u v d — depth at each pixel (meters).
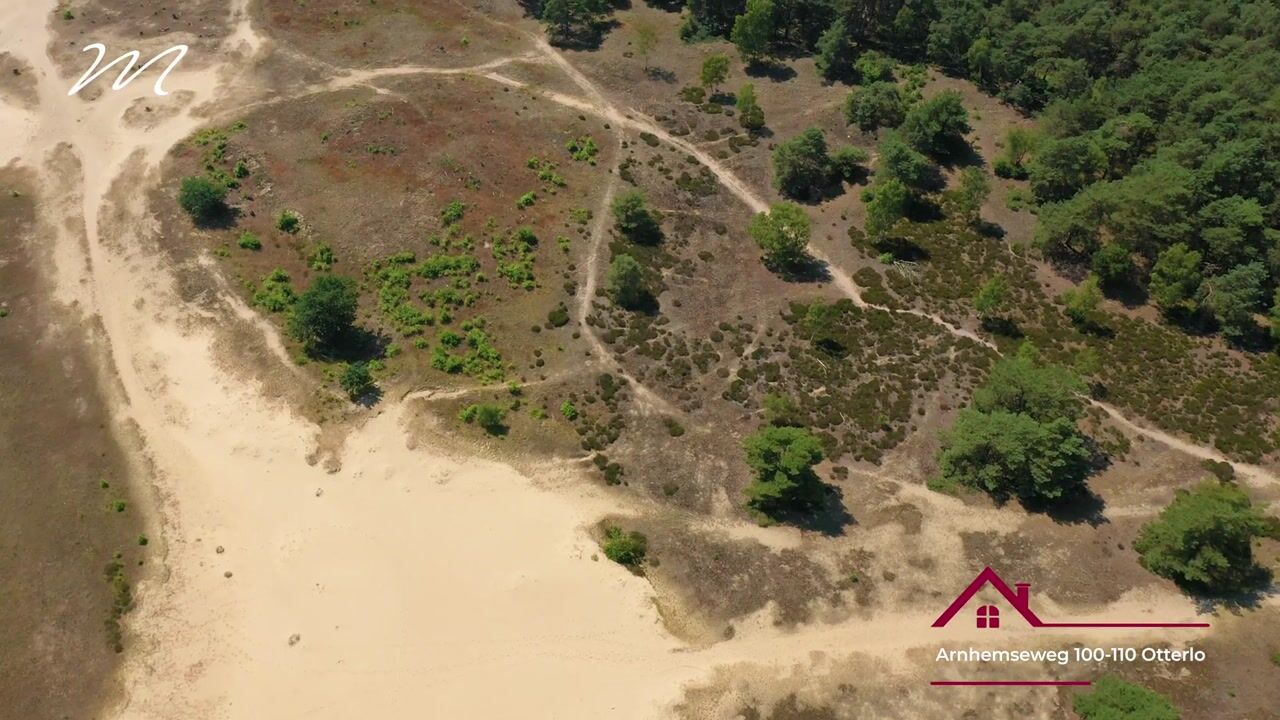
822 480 64.00
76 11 110.94
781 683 52.16
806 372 71.44
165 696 50.34
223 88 97.94
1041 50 101.00
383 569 56.81
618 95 101.81
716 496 62.44
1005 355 73.38
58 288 74.31
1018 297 78.88
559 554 58.34
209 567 56.31
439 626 54.03
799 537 60.12
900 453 66.06
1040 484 60.75
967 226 86.00
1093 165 86.00
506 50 108.62
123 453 62.34
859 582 57.62
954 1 108.44
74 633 52.53
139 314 72.38
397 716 49.88
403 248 78.88
